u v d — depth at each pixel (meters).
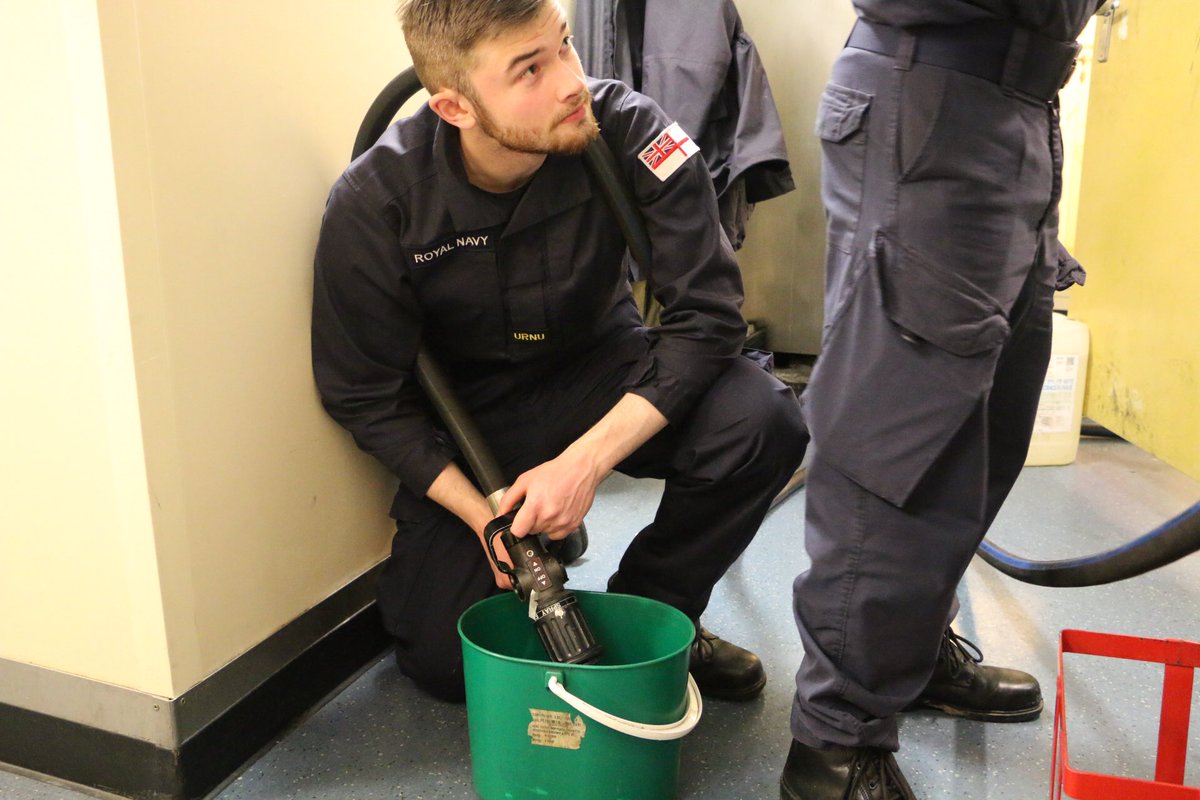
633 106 1.20
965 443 0.93
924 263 0.90
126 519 1.03
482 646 1.14
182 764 1.08
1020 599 1.61
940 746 1.20
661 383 1.18
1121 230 1.71
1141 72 1.60
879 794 1.02
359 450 1.39
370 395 1.24
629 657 1.17
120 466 1.02
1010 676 1.27
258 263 1.15
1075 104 2.50
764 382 1.23
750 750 1.20
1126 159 1.68
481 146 1.09
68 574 1.08
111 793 1.13
